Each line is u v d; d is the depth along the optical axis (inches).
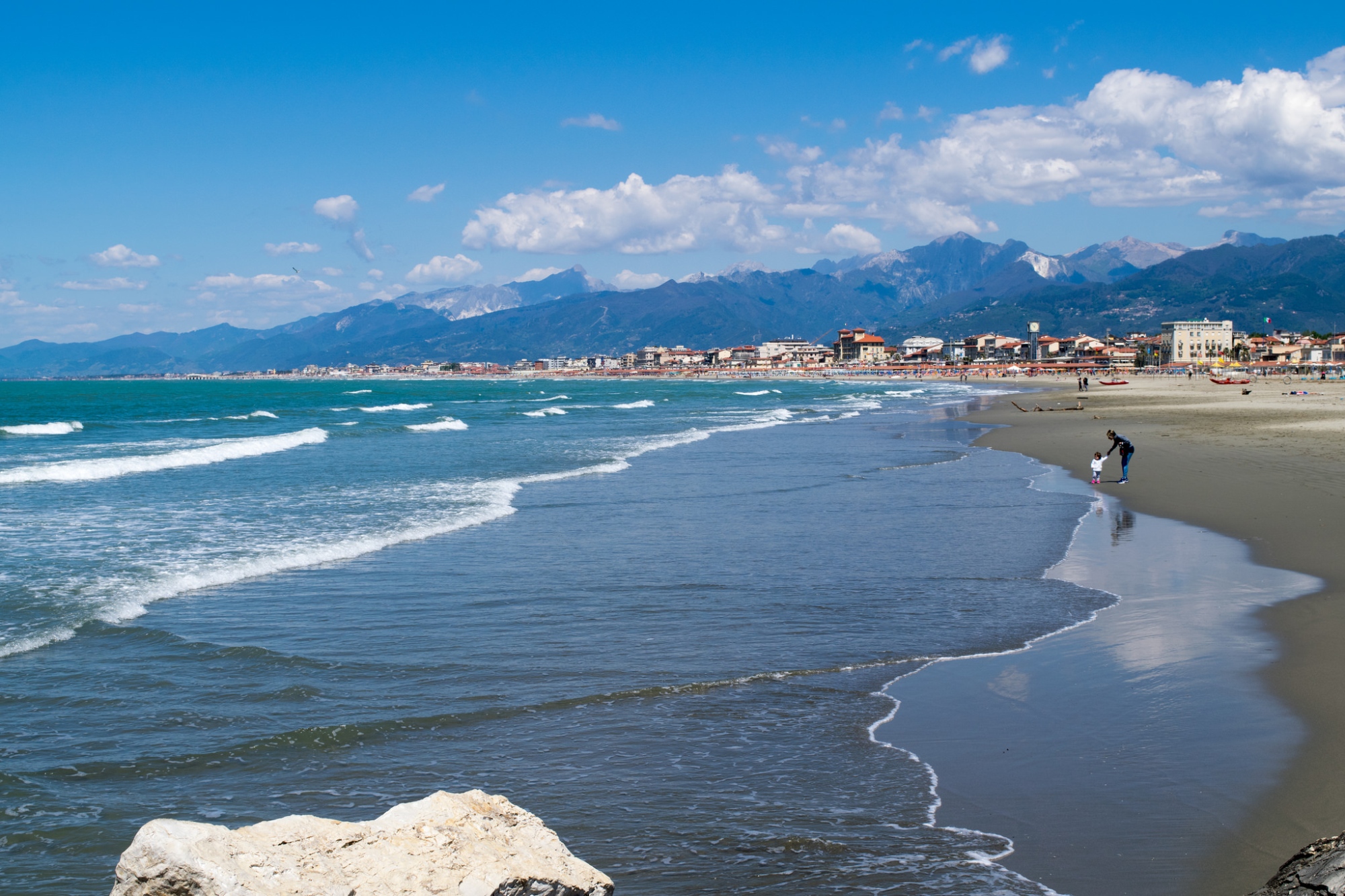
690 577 639.8
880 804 293.4
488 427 2411.4
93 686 405.4
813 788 305.6
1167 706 381.1
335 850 165.3
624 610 547.8
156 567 658.8
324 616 533.6
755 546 754.8
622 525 856.9
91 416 3393.2
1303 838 265.1
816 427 2388.0
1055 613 541.6
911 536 799.1
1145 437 1803.6
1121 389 5782.5
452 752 335.3
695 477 1254.9
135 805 290.5
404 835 172.7
